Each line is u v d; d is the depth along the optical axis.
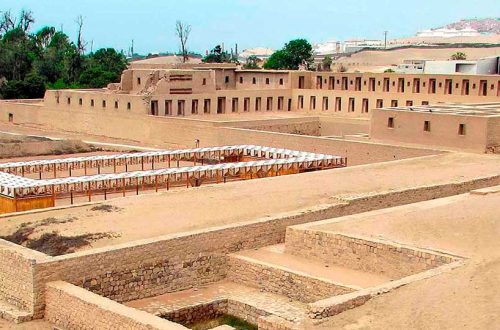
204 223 30.88
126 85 82.12
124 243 27.08
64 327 24.25
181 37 164.25
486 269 22.20
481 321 18.69
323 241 28.62
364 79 84.06
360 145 53.56
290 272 26.89
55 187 39.44
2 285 26.52
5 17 136.62
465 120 50.56
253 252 29.92
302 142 57.72
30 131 83.69
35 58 121.75
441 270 22.86
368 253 27.22
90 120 80.25
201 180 48.00
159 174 43.72
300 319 20.88
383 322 19.62
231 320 26.70
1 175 42.66
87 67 122.25
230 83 97.19
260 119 72.69
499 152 50.56
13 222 30.73
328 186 38.19
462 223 27.72
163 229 29.84
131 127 75.19
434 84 77.50
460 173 42.56
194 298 27.11
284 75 90.94
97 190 43.22
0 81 108.94
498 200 30.20
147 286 27.14
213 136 65.88
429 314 19.59
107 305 22.80
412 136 53.78
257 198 35.16
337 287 25.28
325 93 83.56
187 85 78.31
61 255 26.03
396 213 30.58
